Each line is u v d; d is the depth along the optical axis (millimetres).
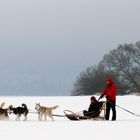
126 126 19031
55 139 14906
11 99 47219
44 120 23500
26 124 20234
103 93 23562
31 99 47469
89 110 23906
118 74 98250
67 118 26062
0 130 17578
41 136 15672
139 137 15391
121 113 30203
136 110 32906
